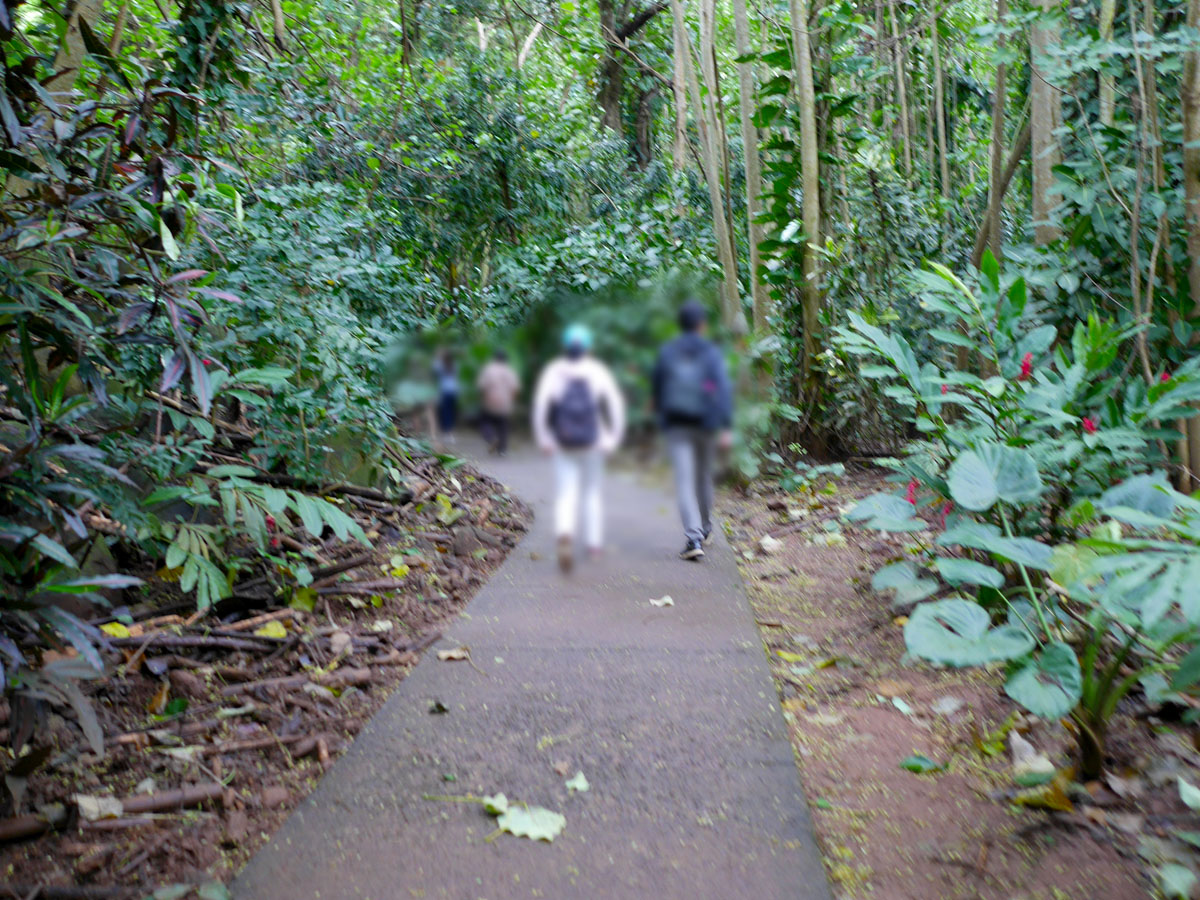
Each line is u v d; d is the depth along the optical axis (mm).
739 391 7617
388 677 3975
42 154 2832
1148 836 2680
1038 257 5797
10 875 2533
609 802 2949
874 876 2574
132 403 4098
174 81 4977
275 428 5023
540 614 4746
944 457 5012
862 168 8828
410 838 2756
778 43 8648
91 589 2904
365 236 7840
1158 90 5898
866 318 7969
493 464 8484
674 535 6418
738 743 3340
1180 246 5332
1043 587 4039
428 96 11867
